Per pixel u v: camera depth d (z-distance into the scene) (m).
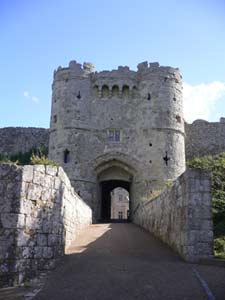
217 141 48.12
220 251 15.02
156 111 35.81
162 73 36.84
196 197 12.55
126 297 7.86
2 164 10.37
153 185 34.00
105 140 36.00
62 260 12.04
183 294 7.96
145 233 19.97
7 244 9.81
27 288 9.04
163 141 35.03
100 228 22.73
